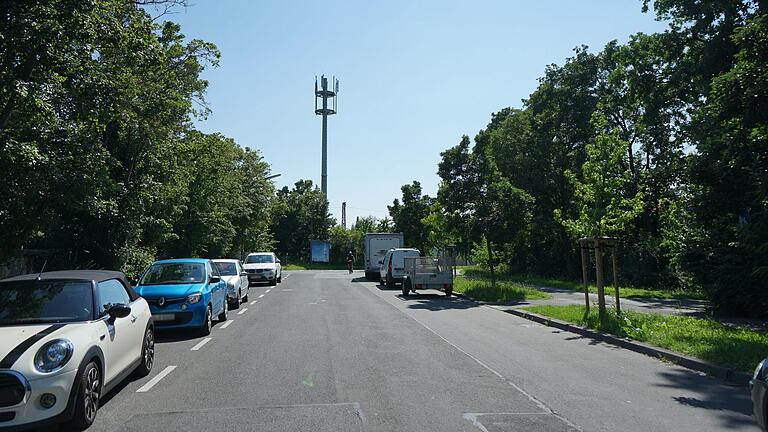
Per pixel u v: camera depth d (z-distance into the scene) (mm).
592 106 36469
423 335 12391
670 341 10406
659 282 29422
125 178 19016
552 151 38625
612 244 14195
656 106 24906
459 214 24188
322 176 76312
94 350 6211
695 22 22562
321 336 12234
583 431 5652
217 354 10180
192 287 12641
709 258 16844
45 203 13641
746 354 8961
